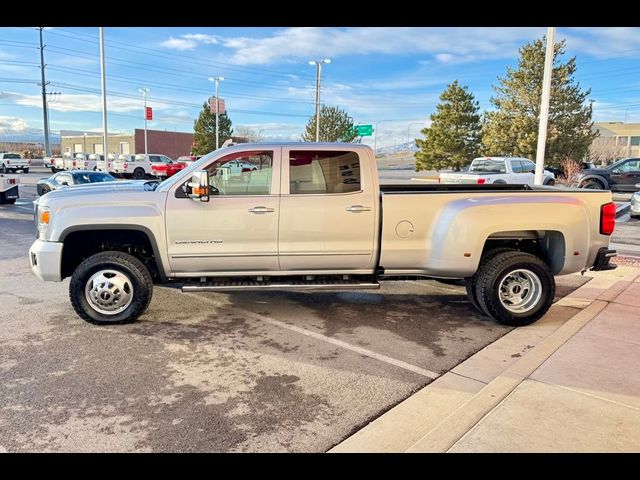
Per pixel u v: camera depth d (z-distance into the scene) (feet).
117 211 16.10
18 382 12.43
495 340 15.83
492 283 16.74
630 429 9.96
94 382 12.49
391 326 17.13
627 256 29.25
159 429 10.34
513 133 111.45
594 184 62.54
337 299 20.59
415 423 10.57
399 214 16.74
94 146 225.35
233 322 17.34
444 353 14.69
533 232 17.42
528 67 109.91
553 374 12.53
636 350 14.20
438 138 129.70
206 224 16.25
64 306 18.99
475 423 10.18
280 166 16.46
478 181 56.44
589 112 111.04
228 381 12.65
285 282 17.11
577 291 21.52
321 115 161.48
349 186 16.72
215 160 16.37
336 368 13.53
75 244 17.28
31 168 165.78
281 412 11.10
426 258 17.12
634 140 263.29
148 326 16.78
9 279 23.35
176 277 16.81
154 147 205.16
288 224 16.48
